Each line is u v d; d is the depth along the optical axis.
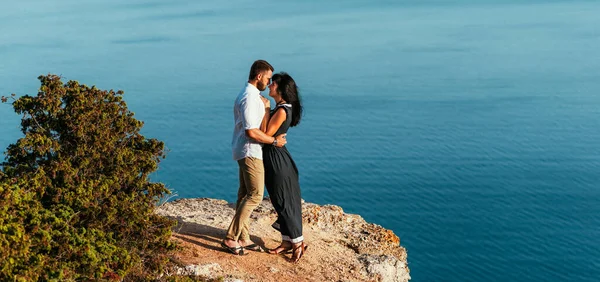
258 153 6.69
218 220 8.07
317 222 8.59
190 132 96.25
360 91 134.38
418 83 143.62
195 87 136.88
